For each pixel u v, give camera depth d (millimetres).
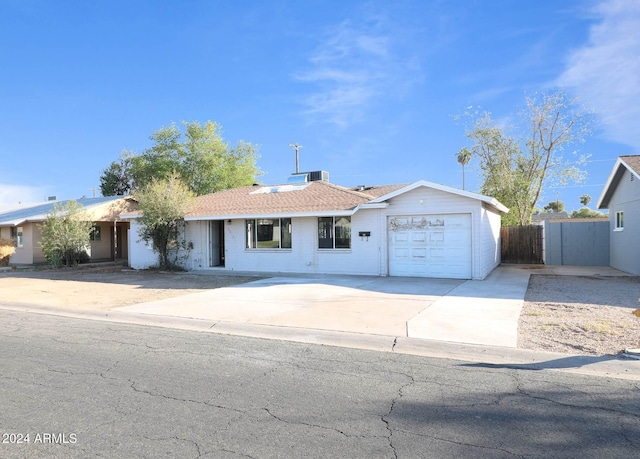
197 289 13375
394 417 4133
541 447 3535
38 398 4637
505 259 21391
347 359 6105
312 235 17344
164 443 3621
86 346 6910
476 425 3949
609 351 6168
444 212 15109
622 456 3393
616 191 18016
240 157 42094
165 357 6238
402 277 15570
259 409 4336
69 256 22922
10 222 24438
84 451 3488
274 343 7074
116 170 50875
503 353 6215
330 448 3531
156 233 19328
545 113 29000
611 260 19047
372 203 15953
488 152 30797
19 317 9750
